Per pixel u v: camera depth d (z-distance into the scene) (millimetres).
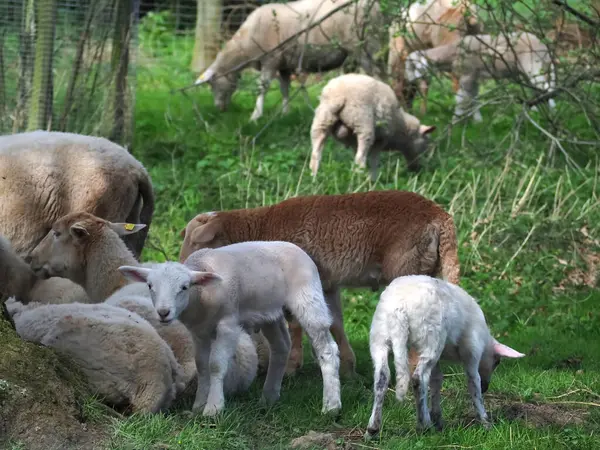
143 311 8398
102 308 7938
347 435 7617
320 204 9727
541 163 17344
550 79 15773
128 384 7453
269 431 7605
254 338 9406
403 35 15672
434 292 7324
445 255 9469
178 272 7395
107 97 16328
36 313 7902
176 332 8336
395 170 17641
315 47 18406
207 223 9812
